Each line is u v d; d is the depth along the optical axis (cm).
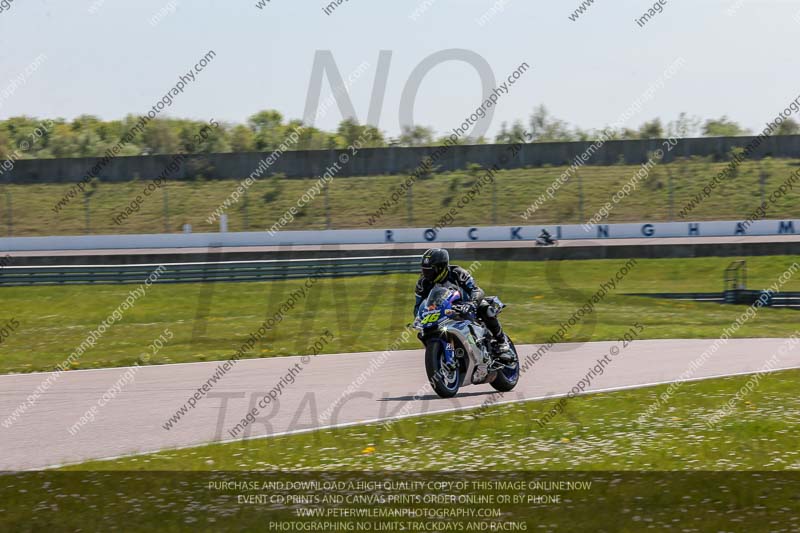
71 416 3659
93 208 17925
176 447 2972
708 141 19700
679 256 12569
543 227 14762
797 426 3030
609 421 3197
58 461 2811
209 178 19138
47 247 14750
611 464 2531
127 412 3706
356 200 17675
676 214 16888
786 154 19662
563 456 2655
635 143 19575
